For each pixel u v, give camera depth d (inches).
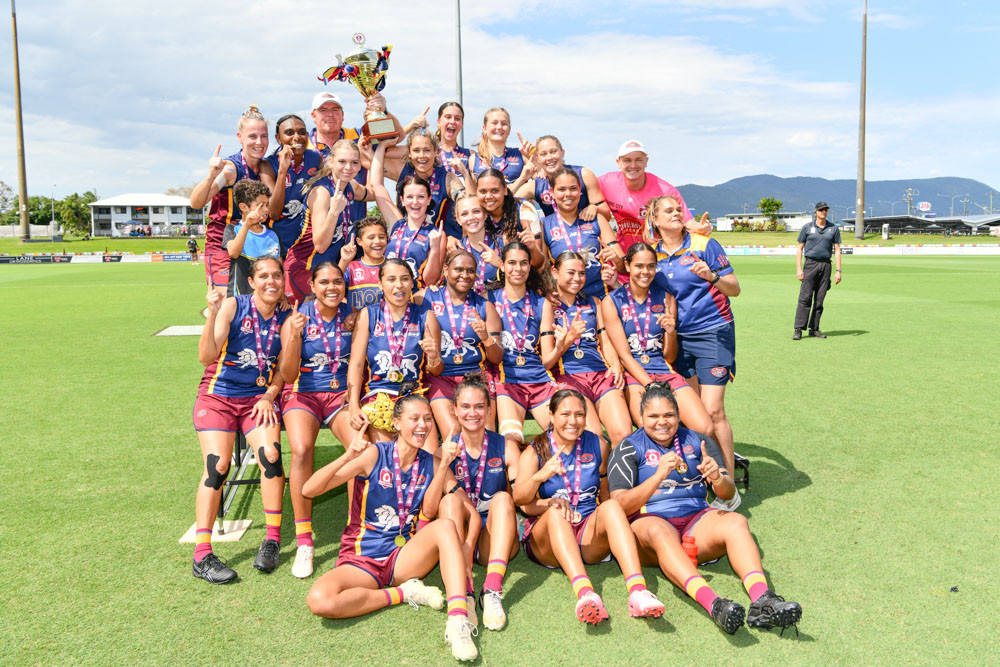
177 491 214.8
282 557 176.6
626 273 239.3
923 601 148.8
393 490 158.9
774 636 137.3
